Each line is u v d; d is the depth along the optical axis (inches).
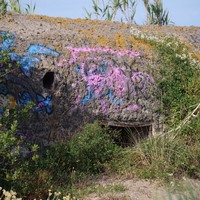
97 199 281.7
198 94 391.9
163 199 244.8
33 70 336.5
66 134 343.6
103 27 415.5
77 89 352.2
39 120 330.6
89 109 355.9
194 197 201.2
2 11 380.8
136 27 437.7
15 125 258.2
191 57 415.2
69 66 354.0
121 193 292.7
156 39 412.8
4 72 318.0
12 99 318.0
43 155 327.9
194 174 324.5
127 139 375.9
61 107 343.9
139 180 315.3
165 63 397.7
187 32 465.1
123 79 370.9
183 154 331.0
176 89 389.7
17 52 337.7
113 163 331.0
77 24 407.8
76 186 301.3
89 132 339.9
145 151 337.1
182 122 373.1
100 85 361.4
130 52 388.5
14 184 260.1
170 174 310.0
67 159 318.3
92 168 325.7
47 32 371.2
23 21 381.4
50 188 279.3
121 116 366.9
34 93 332.2
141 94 376.2
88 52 369.4
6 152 258.2
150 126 379.6
